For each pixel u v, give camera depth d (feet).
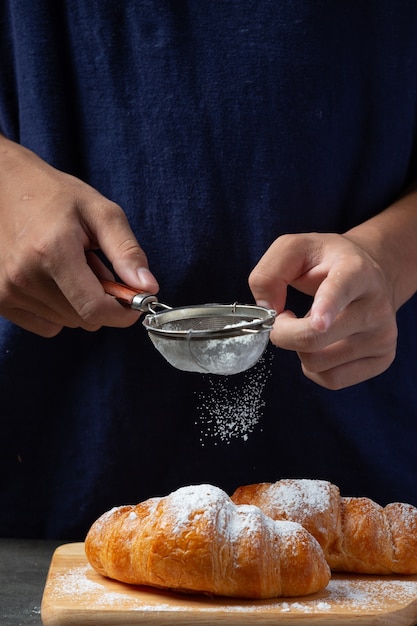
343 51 2.92
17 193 2.61
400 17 2.95
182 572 2.37
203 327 2.49
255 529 2.41
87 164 3.01
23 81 2.98
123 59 2.93
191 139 2.93
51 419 3.10
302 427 3.04
